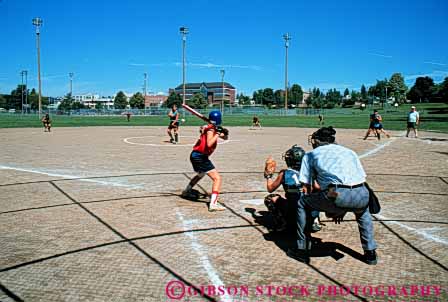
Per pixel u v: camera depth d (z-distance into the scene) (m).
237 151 15.08
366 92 175.50
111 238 5.23
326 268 4.39
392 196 7.67
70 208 6.67
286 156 5.46
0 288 3.86
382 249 4.95
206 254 4.73
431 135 23.91
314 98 151.25
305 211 4.56
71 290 3.83
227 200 7.29
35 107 139.00
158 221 5.98
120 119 59.44
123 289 3.86
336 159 4.33
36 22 54.75
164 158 12.94
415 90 148.12
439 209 6.76
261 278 4.12
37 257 4.59
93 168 10.82
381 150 15.59
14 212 6.42
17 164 11.52
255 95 167.38
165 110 88.75
